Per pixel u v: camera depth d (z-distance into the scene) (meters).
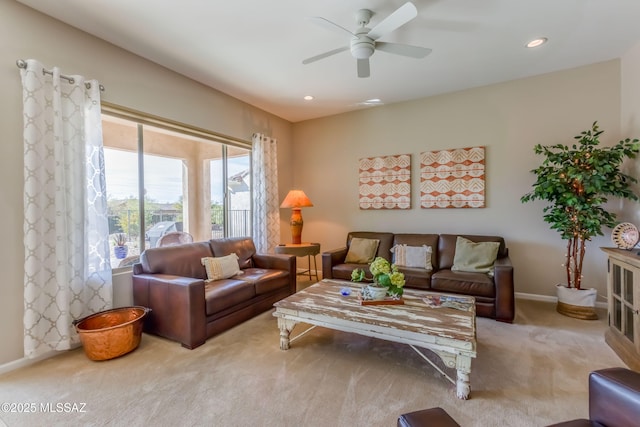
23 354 2.16
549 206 3.40
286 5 2.18
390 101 4.24
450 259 3.58
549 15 2.32
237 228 4.45
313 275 4.95
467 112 3.84
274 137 4.81
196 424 1.56
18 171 2.16
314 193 5.02
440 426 0.92
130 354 2.31
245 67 3.17
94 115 2.49
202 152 4.81
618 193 2.74
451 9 2.23
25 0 2.12
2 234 2.09
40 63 2.19
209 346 2.44
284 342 2.37
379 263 2.37
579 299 2.92
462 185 3.86
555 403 1.68
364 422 1.55
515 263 3.63
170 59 2.99
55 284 2.25
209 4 2.16
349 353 2.32
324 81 3.55
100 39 2.62
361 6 2.20
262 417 1.60
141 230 3.23
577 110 3.29
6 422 1.58
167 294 2.51
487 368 2.06
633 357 2.00
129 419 1.60
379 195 4.42
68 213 2.35
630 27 2.49
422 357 2.24
